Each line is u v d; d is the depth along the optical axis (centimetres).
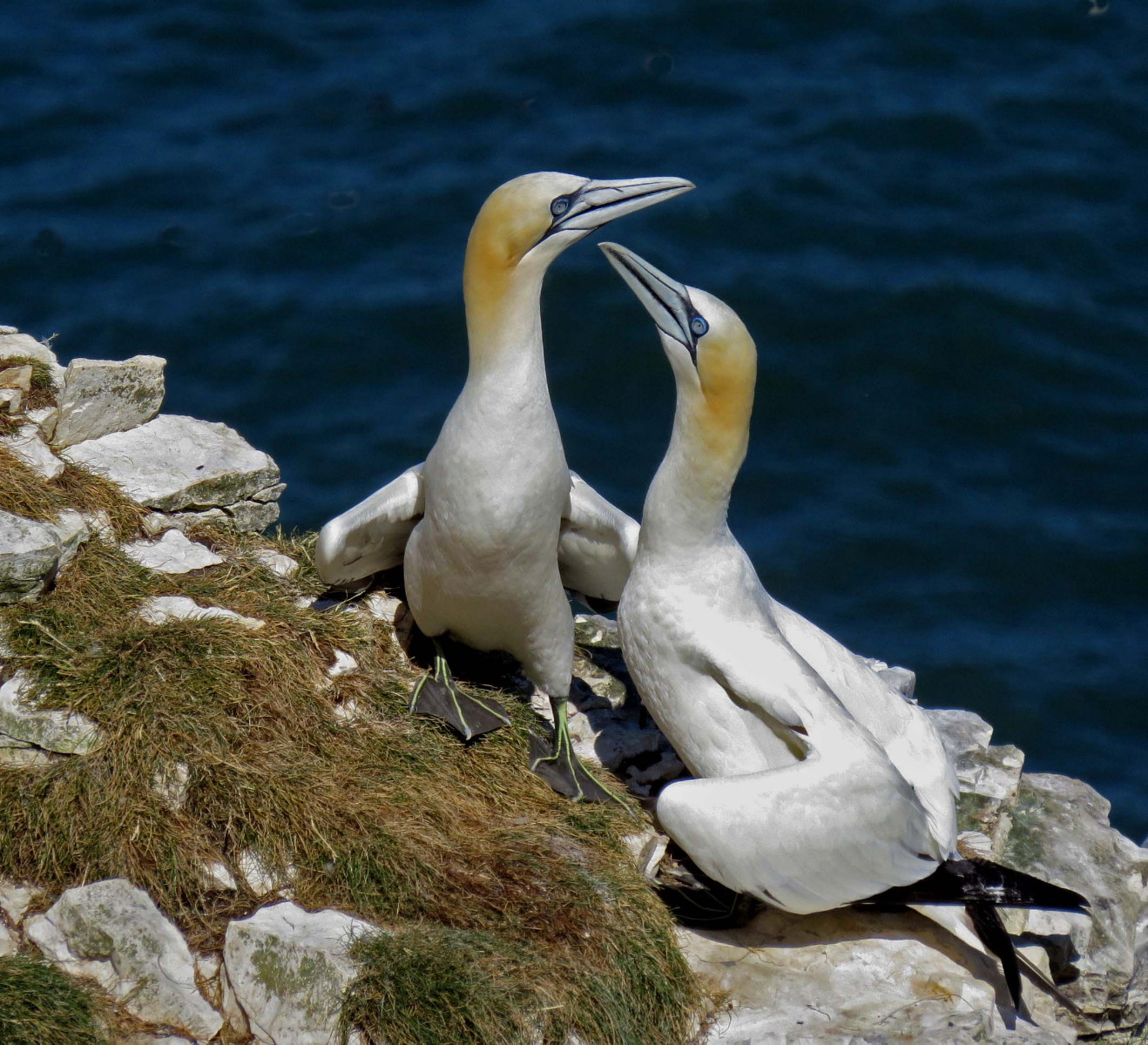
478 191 3278
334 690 1275
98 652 1216
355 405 2884
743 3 3775
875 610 2656
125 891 1077
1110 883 1417
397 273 3108
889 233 3256
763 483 2828
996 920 1180
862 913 1225
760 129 3484
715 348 1156
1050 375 3027
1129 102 3609
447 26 3741
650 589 1213
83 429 1471
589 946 1101
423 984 1021
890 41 3734
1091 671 2570
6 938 1062
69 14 3700
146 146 3344
